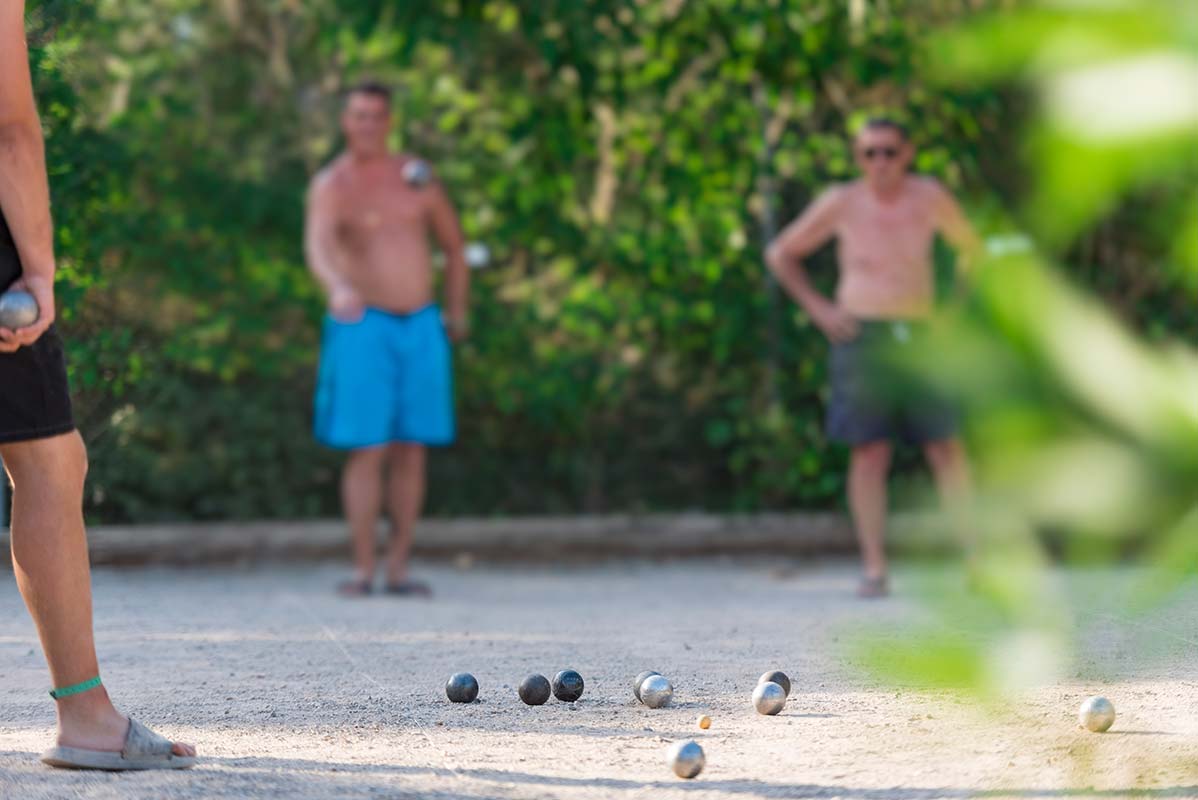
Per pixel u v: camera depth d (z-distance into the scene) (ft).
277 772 33.42
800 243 85.35
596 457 119.24
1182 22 5.18
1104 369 5.25
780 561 109.09
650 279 115.96
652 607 75.51
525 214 115.24
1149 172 5.30
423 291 86.33
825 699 42.80
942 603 6.16
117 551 95.81
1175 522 5.18
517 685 47.24
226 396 109.29
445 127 115.65
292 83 116.98
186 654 55.36
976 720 6.47
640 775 33.04
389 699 44.62
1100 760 10.69
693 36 108.58
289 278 112.98
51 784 32.12
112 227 78.79
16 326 31.63
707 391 118.83
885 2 99.25
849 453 114.83
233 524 106.52
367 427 83.76
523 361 116.88
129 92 106.63
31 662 52.60
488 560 108.17
